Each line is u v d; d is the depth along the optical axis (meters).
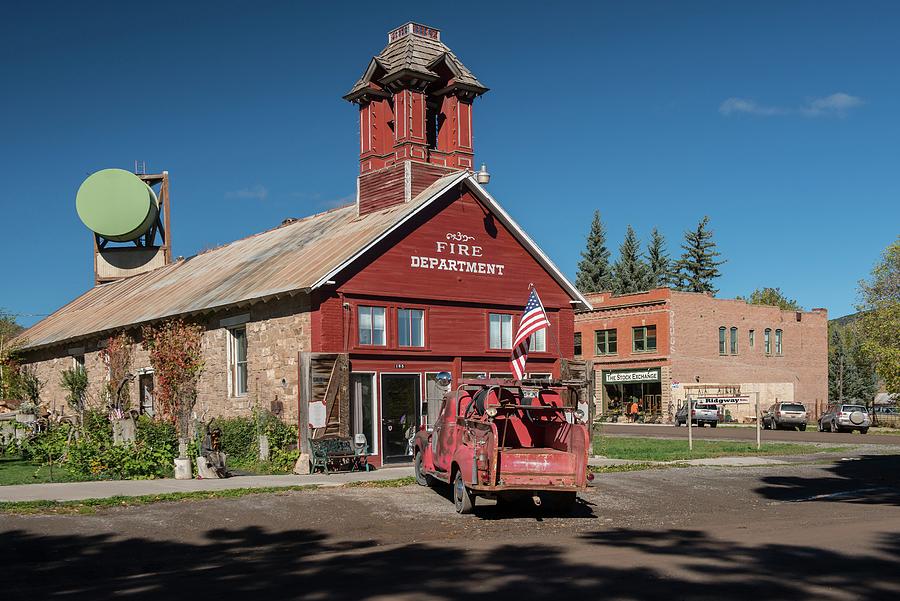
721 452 28.55
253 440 23.27
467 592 8.72
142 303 33.16
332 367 22.47
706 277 95.19
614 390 64.75
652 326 61.28
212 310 26.61
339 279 23.09
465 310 25.95
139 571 10.45
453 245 25.83
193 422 26.75
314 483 18.34
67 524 12.99
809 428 55.06
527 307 21.80
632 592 8.65
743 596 8.47
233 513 14.41
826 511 15.33
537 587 8.91
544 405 15.95
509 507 15.98
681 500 17.17
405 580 9.40
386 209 26.56
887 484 19.95
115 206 41.41
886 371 49.53
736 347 63.91
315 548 11.95
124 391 31.64
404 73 26.27
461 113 28.03
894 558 10.45
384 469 22.31
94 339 34.59
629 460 25.11
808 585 8.95
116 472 19.31
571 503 15.04
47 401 39.06
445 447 16.14
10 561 10.80
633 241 91.94
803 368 67.94
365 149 28.05
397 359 24.19
